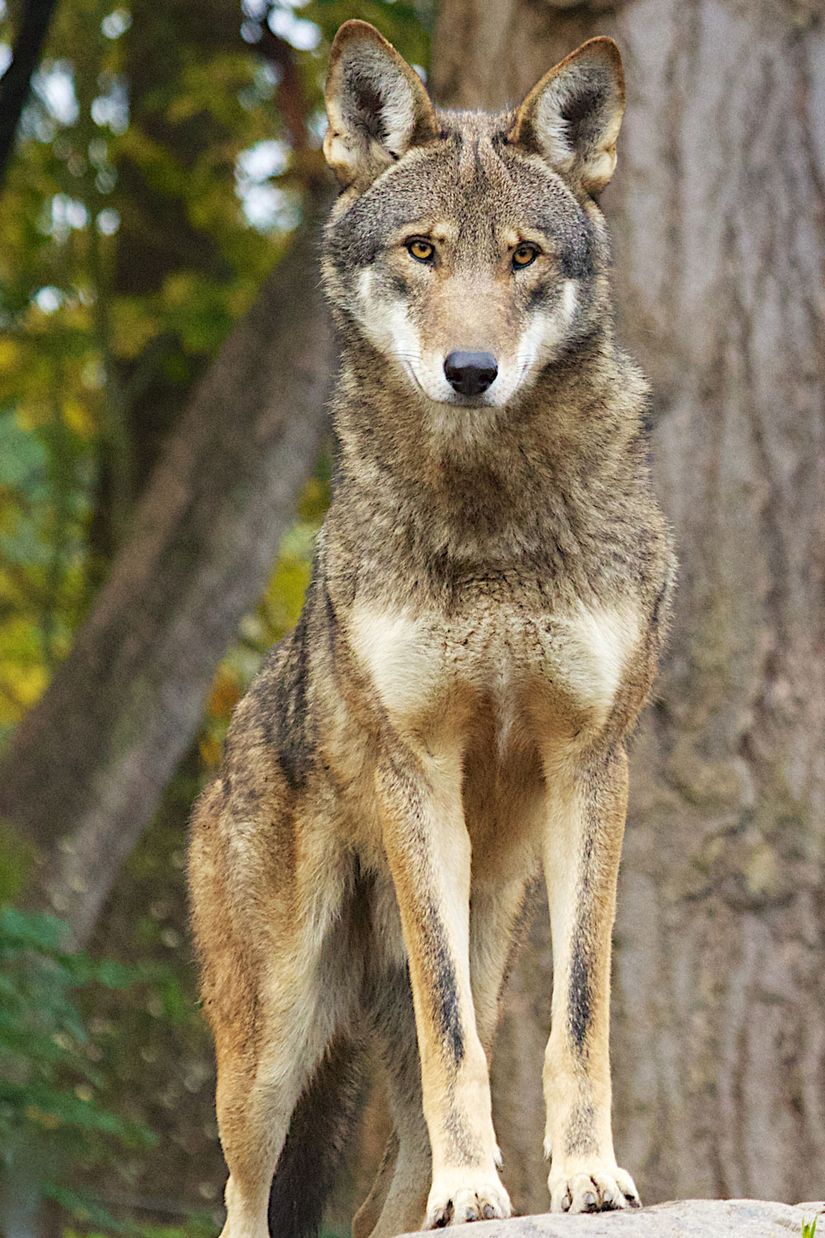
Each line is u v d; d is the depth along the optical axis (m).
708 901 12.00
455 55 13.82
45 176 21.64
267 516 18.98
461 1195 7.32
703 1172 11.77
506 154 8.66
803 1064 11.87
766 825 12.05
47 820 18.00
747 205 12.91
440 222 8.38
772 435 12.62
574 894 8.17
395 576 8.37
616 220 12.91
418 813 8.31
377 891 9.32
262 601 23.66
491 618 8.26
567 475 8.34
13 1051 11.48
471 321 8.06
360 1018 9.73
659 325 12.73
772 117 13.03
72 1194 11.97
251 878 9.44
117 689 18.50
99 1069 18.03
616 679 8.28
